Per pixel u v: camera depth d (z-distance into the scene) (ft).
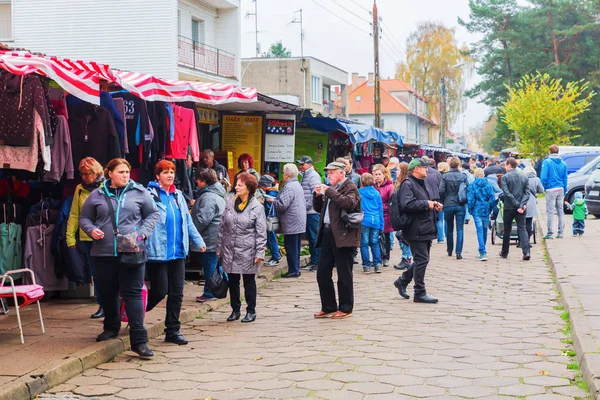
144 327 24.31
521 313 29.19
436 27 236.22
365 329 26.76
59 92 27.68
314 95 148.87
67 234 26.35
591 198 72.54
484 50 197.36
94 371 21.56
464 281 37.96
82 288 31.40
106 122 27.91
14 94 23.81
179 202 25.30
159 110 32.63
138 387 19.92
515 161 46.37
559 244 51.52
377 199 42.29
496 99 195.93
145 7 80.12
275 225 41.14
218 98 34.42
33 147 23.86
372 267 45.24
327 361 22.20
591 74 182.19
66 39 81.76
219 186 32.22
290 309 31.48
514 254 49.85
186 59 84.28
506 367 21.15
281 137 49.26
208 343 25.18
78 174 29.81
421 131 287.48
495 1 194.29
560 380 19.69
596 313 26.32
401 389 19.13
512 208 46.34
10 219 30.35
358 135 56.44
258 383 20.01
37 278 30.27
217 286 28.50
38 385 19.12
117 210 23.00
